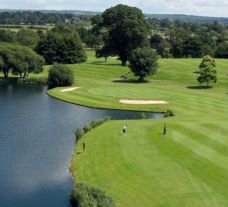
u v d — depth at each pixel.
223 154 67.12
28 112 109.06
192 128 81.25
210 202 52.44
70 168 66.88
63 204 54.59
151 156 67.88
